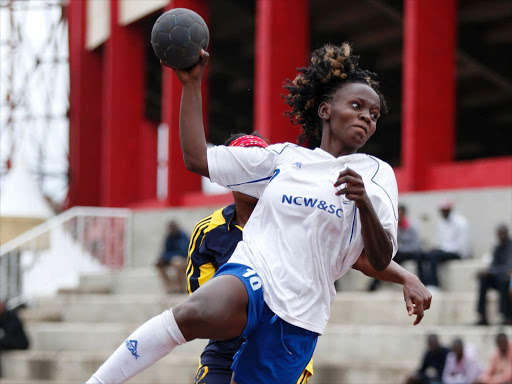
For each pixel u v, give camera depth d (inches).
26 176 2219.5
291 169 426.0
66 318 1932.8
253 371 420.5
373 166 432.5
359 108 432.1
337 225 419.8
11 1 3545.8
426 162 1882.4
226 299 401.4
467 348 1211.2
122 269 2299.5
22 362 1731.1
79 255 2183.8
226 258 541.3
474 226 1754.4
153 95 3649.1
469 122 3297.2
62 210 3257.9
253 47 3024.1
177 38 397.7
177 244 1873.8
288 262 414.6
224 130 3880.4
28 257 2190.0
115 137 2721.5
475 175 1800.0
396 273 445.7
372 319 1533.0
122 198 2719.0
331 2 2571.4
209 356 517.3
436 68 1895.9
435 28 1899.6
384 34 2664.9
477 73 2770.7
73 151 3120.1
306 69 449.1
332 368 1391.5
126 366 400.2
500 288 1357.0
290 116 470.3
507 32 2476.6
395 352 1416.1
